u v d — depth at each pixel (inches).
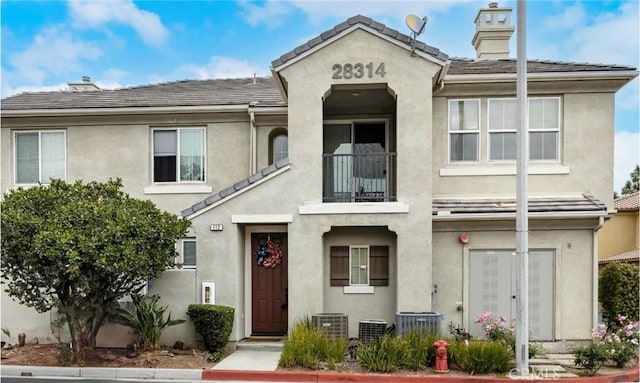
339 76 468.4
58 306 409.1
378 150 561.3
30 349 453.1
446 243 492.4
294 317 462.9
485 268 489.7
